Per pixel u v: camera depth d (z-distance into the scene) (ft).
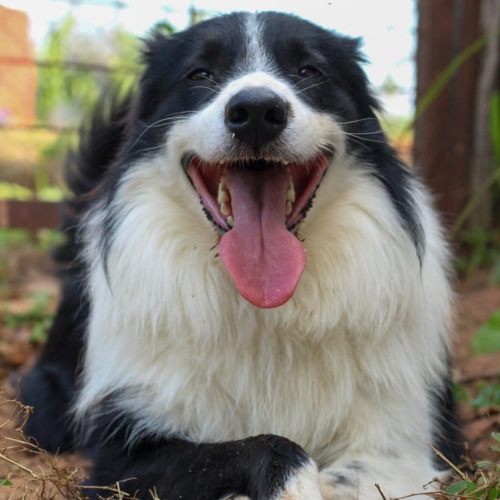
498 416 2.59
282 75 2.28
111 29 5.91
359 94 2.42
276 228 2.16
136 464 2.13
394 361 2.23
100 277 2.31
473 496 1.90
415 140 4.43
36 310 4.02
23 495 2.03
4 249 6.06
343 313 2.21
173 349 2.20
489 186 4.50
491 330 3.05
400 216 2.28
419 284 2.28
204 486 1.98
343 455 2.18
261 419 2.20
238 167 2.22
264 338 2.19
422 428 2.24
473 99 4.40
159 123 2.31
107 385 2.24
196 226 2.23
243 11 2.44
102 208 2.35
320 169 2.22
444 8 4.29
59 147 6.73
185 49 2.38
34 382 2.86
